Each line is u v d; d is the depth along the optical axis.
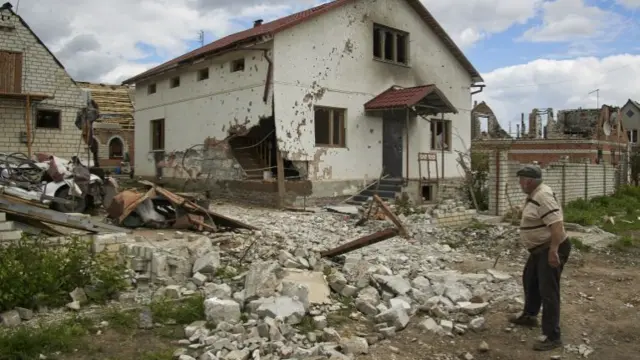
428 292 6.88
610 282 7.89
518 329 5.83
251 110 16.38
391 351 5.22
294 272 7.07
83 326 5.41
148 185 11.45
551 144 40.06
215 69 18.03
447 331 5.72
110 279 6.59
